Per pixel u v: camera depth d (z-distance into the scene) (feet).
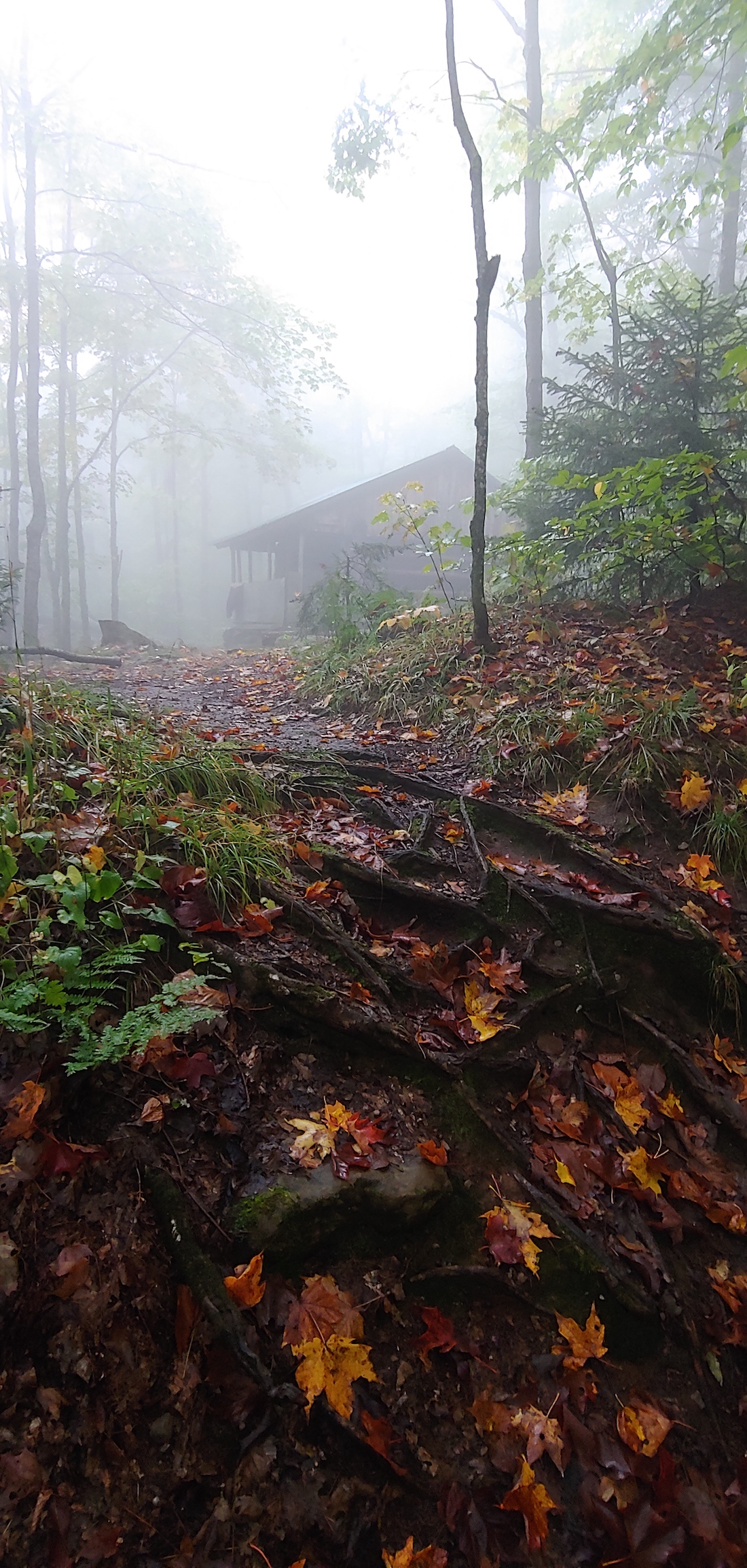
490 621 21.27
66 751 11.38
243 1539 4.94
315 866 10.50
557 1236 7.13
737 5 20.31
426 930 10.36
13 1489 4.53
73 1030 6.59
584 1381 6.35
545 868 11.62
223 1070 7.06
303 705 20.77
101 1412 5.01
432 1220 6.92
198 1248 5.85
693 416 19.69
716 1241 7.68
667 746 13.65
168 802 10.58
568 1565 5.44
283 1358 5.67
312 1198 6.35
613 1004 9.64
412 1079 7.92
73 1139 6.08
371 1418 5.65
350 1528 5.20
